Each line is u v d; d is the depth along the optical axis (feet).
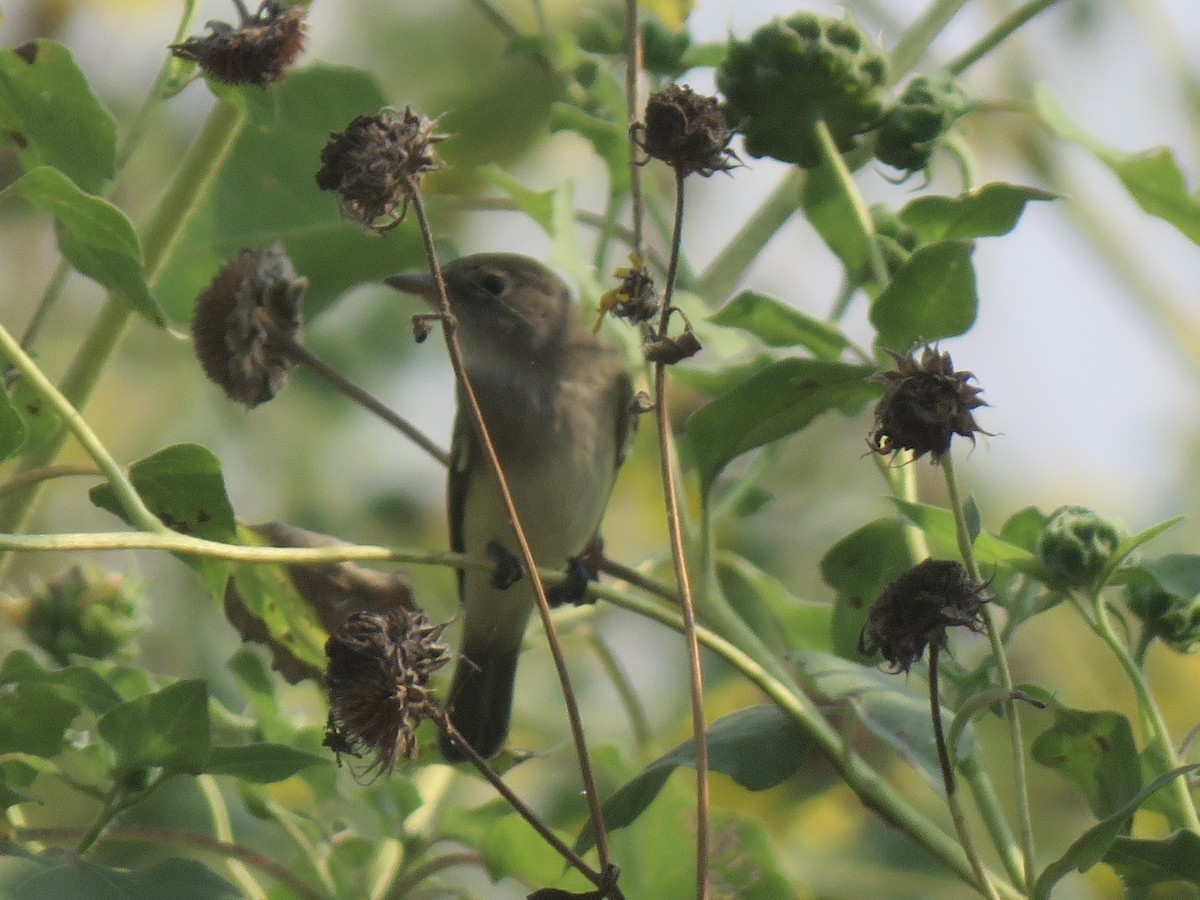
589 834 19.67
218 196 28.32
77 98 20.77
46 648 26.43
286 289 22.49
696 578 22.40
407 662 16.34
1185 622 20.95
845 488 38.50
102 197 20.79
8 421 18.79
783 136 23.57
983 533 19.85
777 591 27.07
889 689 19.94
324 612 23.08
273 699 24.58
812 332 22.75
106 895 17.78
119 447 40.75
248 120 24.66
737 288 28.48
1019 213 22.35
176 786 31.12
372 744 16.20
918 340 20.67
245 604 23.38
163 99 21.71
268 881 28.43
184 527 20.85
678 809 24.90
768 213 28.76
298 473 41.27
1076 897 32.45
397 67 41.01
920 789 33.30
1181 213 23.72
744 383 21.34
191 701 19.07
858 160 27.17
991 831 19.61
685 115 17.83
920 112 24.12
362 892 23.72
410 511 41.63
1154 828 30.19
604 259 27.84
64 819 30.83
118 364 41.68
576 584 26.91
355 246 28.71
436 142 17.88
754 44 23.29
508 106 39.58
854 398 25.67
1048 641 33.73
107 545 18.34
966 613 16.72
